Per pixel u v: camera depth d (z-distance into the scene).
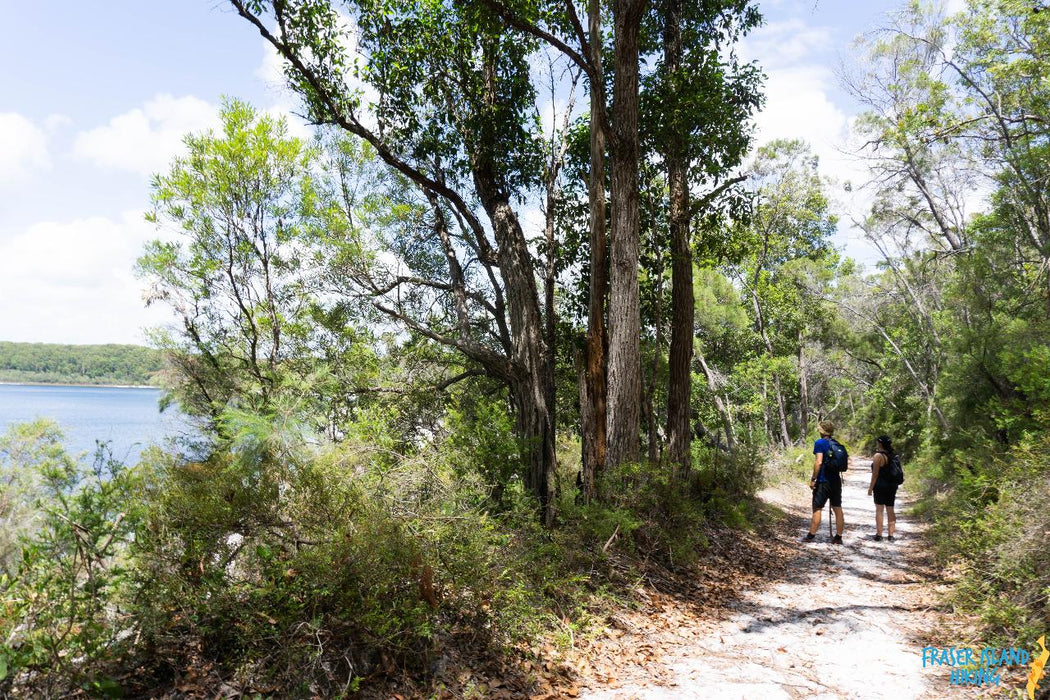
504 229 10.84
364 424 6.70
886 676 4.51
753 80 10.81
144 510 3.38
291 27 8.95
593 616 5.36
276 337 11.43
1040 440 6.48
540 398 10.20
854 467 29.59
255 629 3.43
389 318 12.23
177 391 10.96
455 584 4.37
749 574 7.71
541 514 7.61
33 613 2.98
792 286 30.70
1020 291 12.61
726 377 23.28
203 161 11.37
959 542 6.79
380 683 3.66
